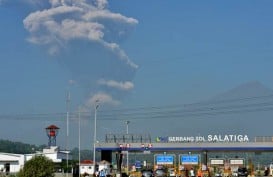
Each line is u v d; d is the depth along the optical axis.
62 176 109.12
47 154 144.12
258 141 133.12
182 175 117.69
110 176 96.44
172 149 136.88
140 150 139.38
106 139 138.88
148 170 116.00
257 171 149.75
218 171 131.62
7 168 140.38
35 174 83.94
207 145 135.75
